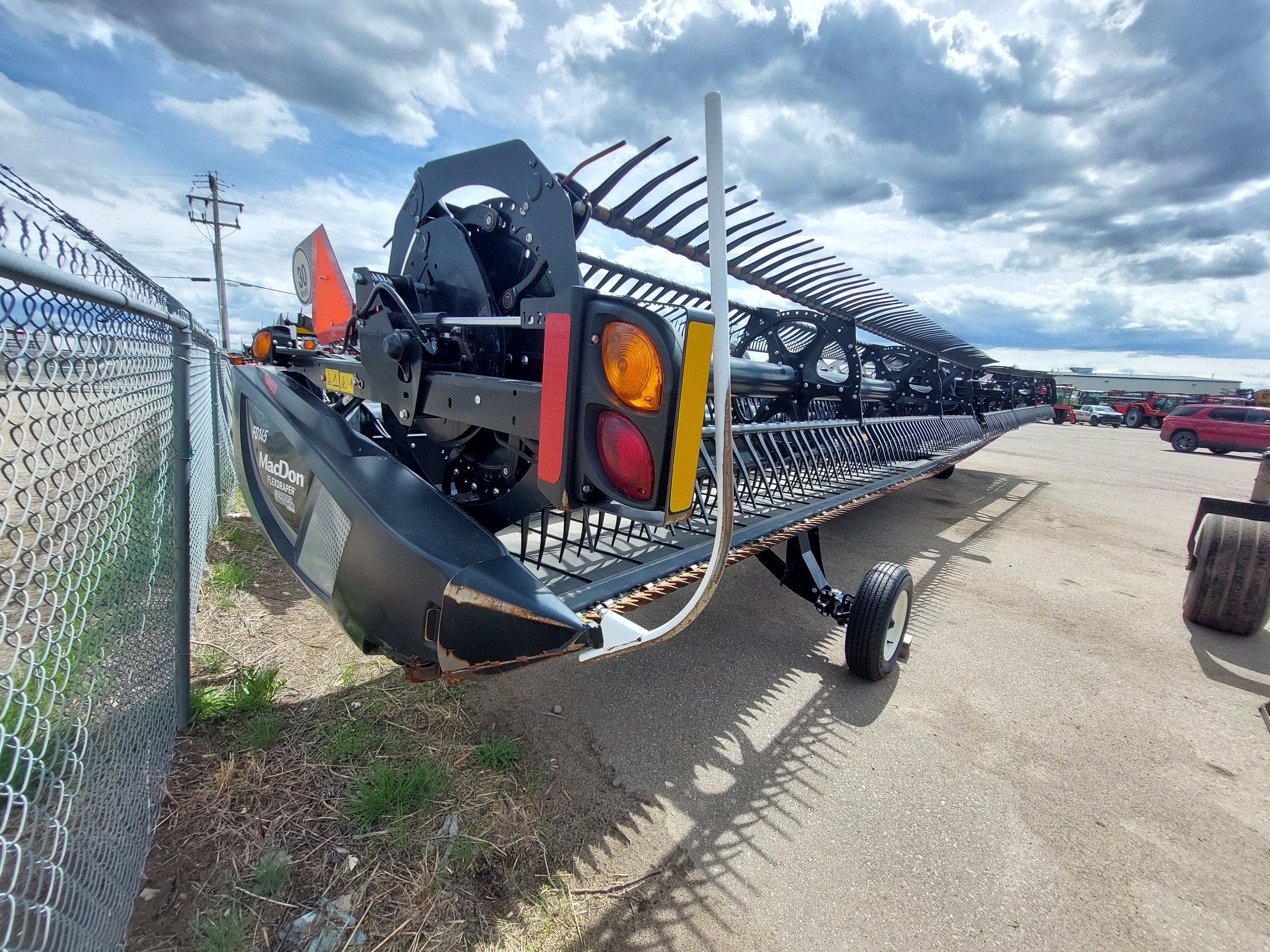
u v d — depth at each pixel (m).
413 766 2.26
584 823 2.12
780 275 4.25
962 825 2.27
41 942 1.18
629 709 2.85
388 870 1.83
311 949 1.57
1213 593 4.23
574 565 2.33
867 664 3.05
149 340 2.03
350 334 2.55
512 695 2.82
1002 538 6.65
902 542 6.24
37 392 1.21
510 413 1.74
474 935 1.67
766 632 3.78
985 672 3.51
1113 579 5.44
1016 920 1.87
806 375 4.66
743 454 3.56
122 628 1.75
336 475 1.96
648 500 1.42
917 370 7.69
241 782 2.09
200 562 3.56
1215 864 2.16
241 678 2.62
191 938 1.56
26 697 1.19
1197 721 3.12
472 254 2.11
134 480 1.87
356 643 1.89
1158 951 1.80
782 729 2.79
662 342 1.33
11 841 1.58
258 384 2.65
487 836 2.00
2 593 2.01
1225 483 12.28
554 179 1.83
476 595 1.56
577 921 1.75
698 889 1.90
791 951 1.72
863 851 2.10
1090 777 2.61
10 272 0.96
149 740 1.94
